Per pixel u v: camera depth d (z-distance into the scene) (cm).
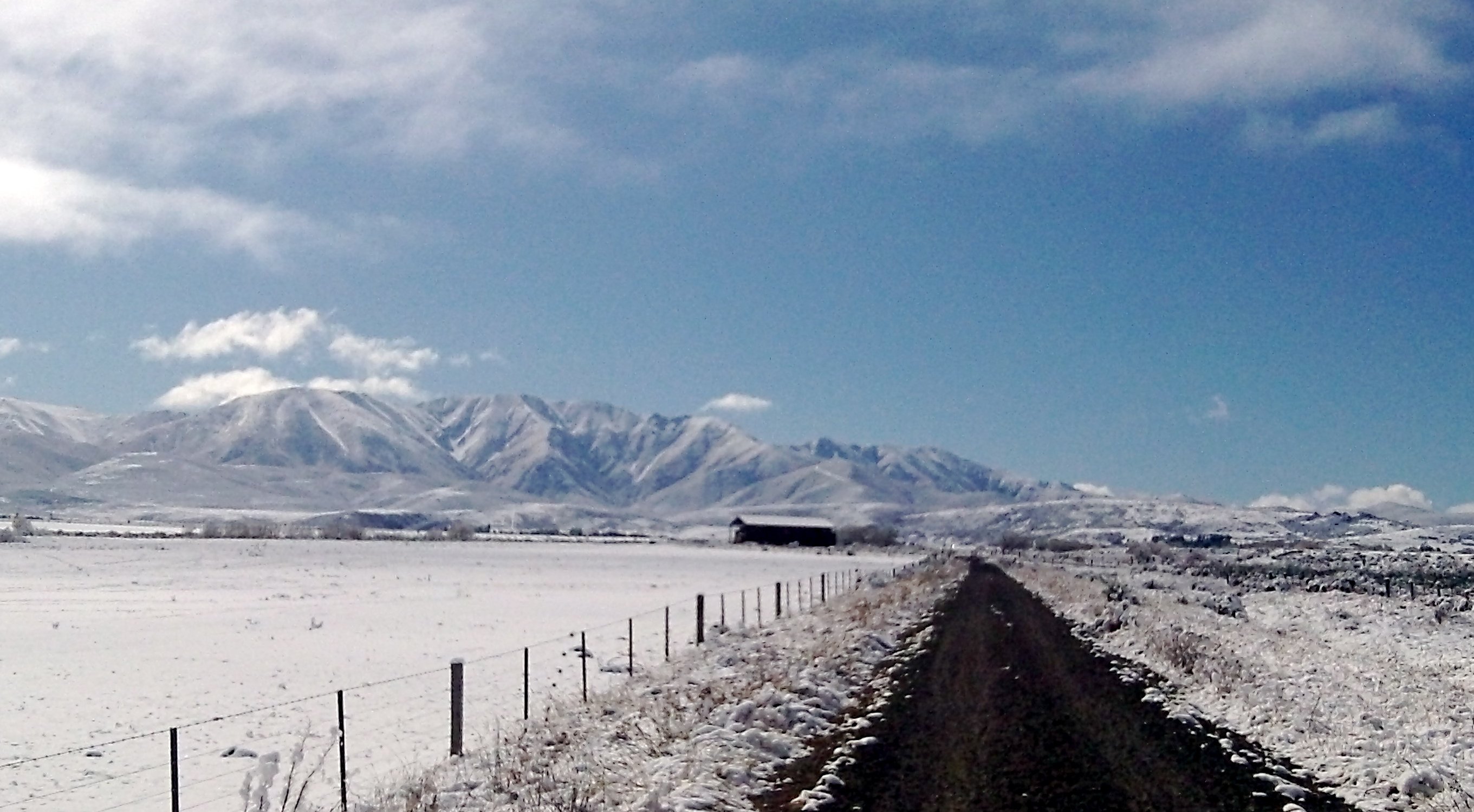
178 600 4922
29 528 11069
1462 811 1190
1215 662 2377
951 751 1556
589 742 1521
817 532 18200
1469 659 2752
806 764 1474
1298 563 9188
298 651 3052
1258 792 1325
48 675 2556
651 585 6450
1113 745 1595
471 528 16712
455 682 1631
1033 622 3600
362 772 1549
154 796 1459
